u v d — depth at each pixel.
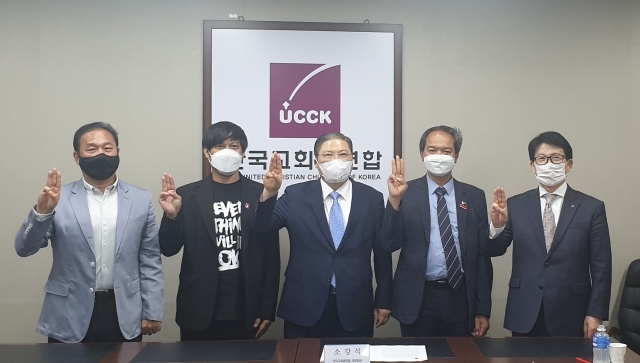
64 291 2.49
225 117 3.31
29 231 2.35
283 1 3.37
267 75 3.33
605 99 3.46
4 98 3.25
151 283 2.63
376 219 2.81
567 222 2.72
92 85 3.29
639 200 3.45
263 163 3.33
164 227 2.62
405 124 3.40
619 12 3.46
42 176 3.26
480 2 3.45
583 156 3.45
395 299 2.81
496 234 2.72
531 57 3.45
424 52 3.42
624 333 3.18
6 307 3.25
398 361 2.05
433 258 2.78
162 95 3.32
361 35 3.38
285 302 2.77
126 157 3.29
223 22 3.32
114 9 3.30
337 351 1.99
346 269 2.71
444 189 2.86
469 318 2.75
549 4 3.46
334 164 2.71
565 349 2.21
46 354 2.14
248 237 2.77
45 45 3.27
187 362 2.03
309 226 2.76
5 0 3.26
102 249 2.54
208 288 2.71
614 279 3.43
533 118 3.44
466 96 3.42
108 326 2.52
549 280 2.68
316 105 3.36
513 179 3.42
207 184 2.85
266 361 2.04
